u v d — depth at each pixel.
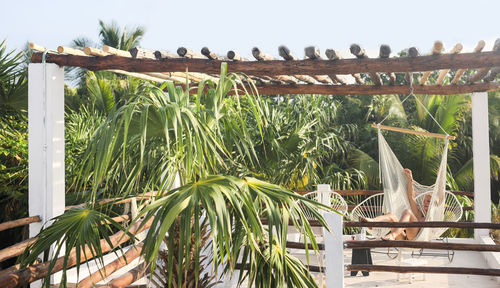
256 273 2.99
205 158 3.09
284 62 4.44
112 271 3.61
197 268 2.60
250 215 2.68
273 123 7.74
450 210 6.28
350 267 4.32
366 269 4.29
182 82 6.21
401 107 10.55
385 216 5.64
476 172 6.46
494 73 5.74
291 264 3.21
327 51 4.27
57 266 3.09
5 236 7.30
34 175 4.16
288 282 3.11
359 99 11.17
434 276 5.60
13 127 7.30
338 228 4.07
